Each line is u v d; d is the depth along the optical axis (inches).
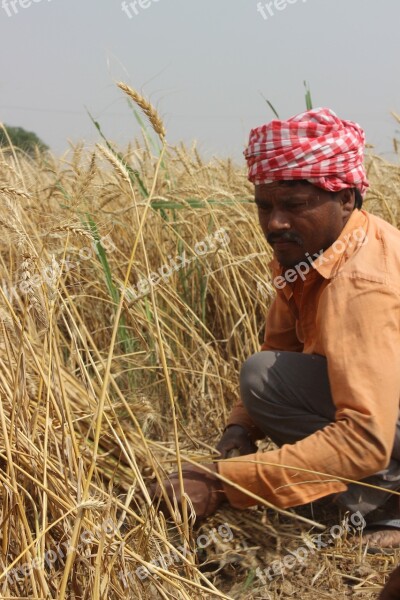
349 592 88.2
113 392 134.3
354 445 84.7
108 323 149.3
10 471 73.6
